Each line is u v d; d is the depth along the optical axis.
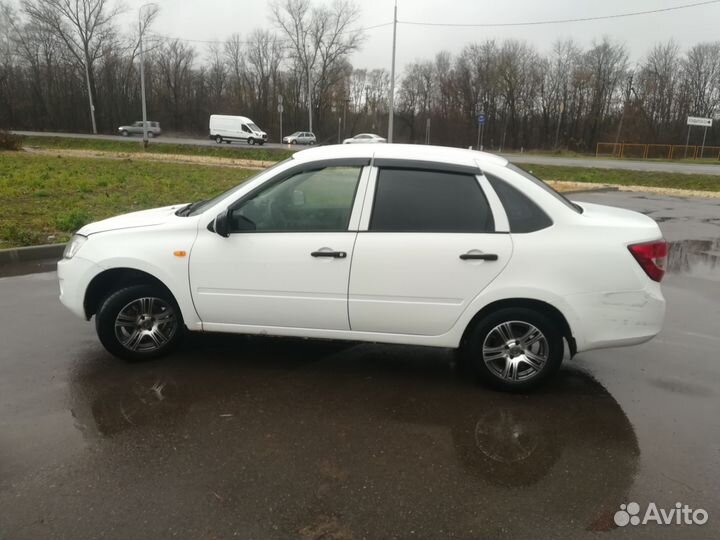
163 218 4.33
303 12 73.06
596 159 43.75
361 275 3.87
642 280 3.77
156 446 3.19
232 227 4.05
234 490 2.80
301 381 4.12
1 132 30.97
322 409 3.69
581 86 71.62
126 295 4.23
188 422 3.47
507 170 3.89
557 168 28.16
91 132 72.06
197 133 78.81
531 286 3.75
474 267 3.77
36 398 3.73
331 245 3.89
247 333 4.20
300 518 2.61
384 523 2.59
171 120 77.50
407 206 3.88
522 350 3.93
